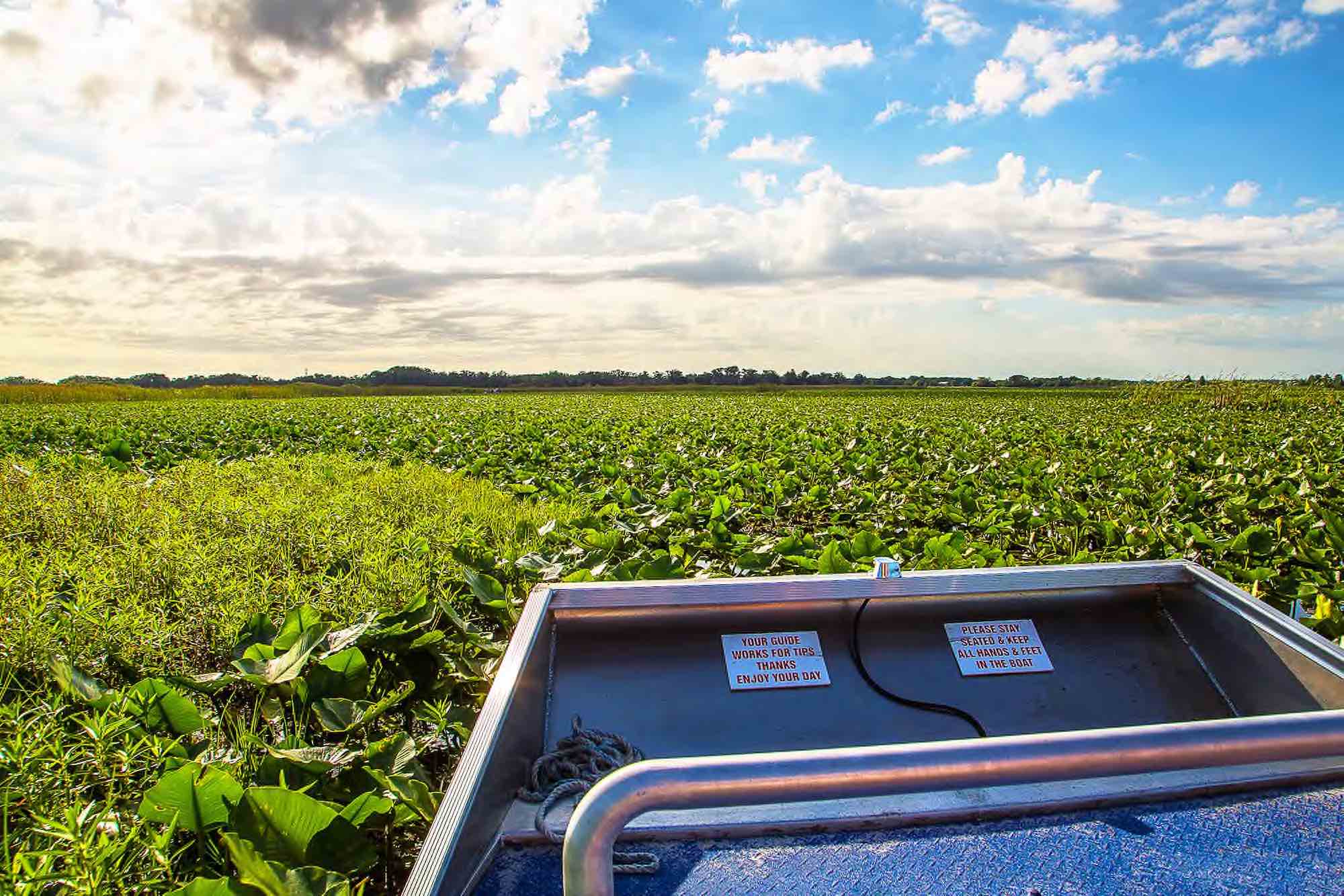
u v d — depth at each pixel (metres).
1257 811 1.76
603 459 11.79
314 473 10.09
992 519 7.29
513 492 9.45
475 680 3.47
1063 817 1.74
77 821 2.13
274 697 3.22
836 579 2.55
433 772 3.16
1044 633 2.67
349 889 1.81
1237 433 18.41
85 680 3.07
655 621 2.51
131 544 5.88
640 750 2.24
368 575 5.20
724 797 1.17
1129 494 8.80
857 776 1.19
